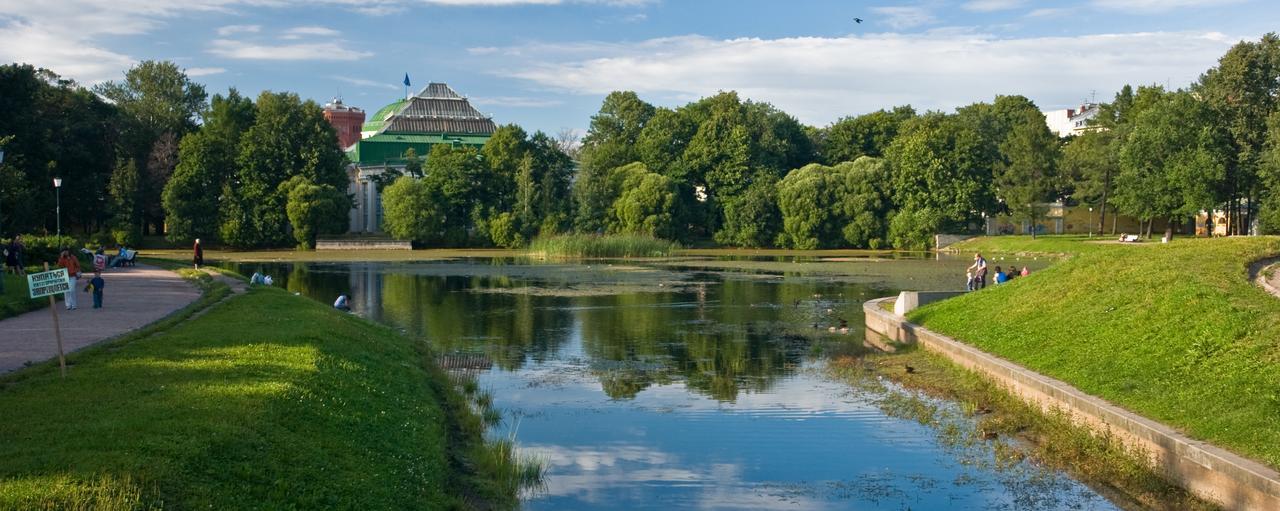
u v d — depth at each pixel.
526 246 107.12
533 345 30.30
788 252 100.44
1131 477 14.91
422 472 13.51
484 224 108.81
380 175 118.88
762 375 24.78
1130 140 78.62
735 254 96.44
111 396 13.31
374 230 124.25
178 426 11.50
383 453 13.57
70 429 11.25
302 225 99.31
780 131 125.06
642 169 111.62
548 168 117.06
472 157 111.81
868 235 104.25
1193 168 71.88
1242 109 73.12
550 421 19.47
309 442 12.45
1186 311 20.44
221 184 102.88
